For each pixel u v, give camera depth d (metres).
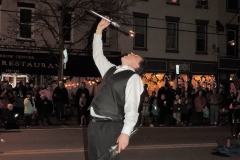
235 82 20.77
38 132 13.74
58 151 9.64
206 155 9.58
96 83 22.61
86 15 20.75
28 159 8.50
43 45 21.56
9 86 17.47
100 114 3.55
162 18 24.78
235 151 9.67
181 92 20.31
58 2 21.92
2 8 20.95
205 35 26.16
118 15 21.55
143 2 24.08
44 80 21.80
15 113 14.74
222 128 17.11
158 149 10.30
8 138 12.00
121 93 3.50
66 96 17.78
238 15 27.09
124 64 3.78
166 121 19.88
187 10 25.55
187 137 13.15
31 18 21.17
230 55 26.97
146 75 24.14
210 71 26.12
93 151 3.65
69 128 15.29
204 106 19.53
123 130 3.30
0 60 20.34
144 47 24.33
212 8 26.27
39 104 16.14
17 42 21.16
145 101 17.44
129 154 9.42
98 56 3.97
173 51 25.09
